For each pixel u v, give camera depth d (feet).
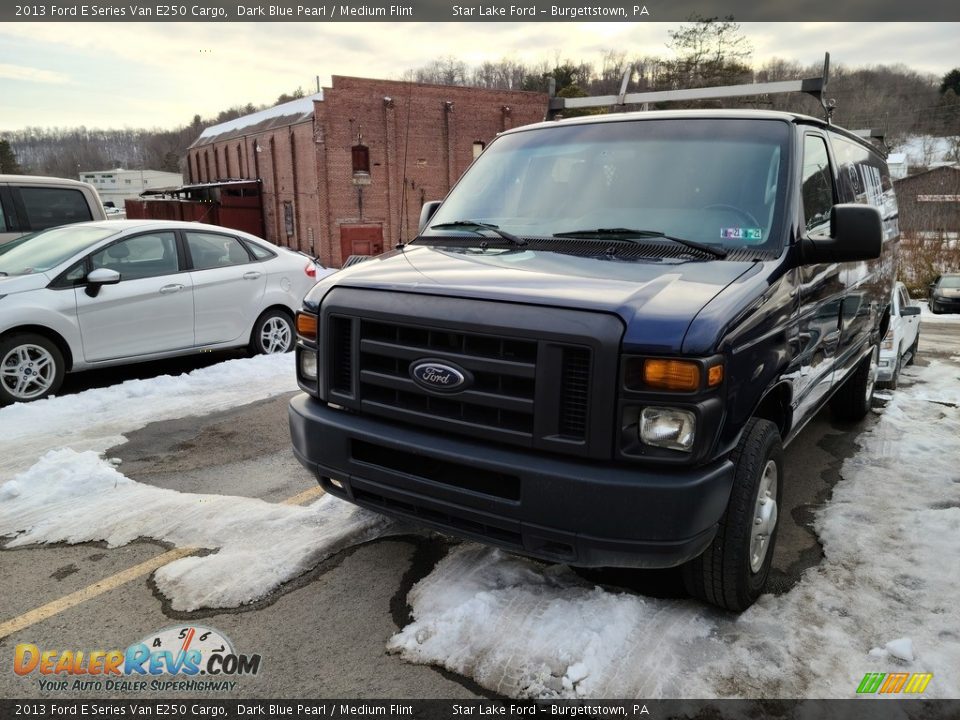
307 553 11.89
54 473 15.20
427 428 9.36
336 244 113.80
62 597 10.72
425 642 9.52
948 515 13.34
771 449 10.04
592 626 9.73
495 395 8.69
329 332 10.12
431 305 9.14
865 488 15.10
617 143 12.55
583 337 8.17
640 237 10.84
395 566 11.55
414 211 119.14
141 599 10.67
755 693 8.57
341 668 9.09
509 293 8.85
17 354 20.83
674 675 8.85
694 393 8.04
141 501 14.11
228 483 15.24
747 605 10.25
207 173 162.09
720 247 10.52
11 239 29.86
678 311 8.36
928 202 131.13
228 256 25.94
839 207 10.45
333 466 10.14
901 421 20.61
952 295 85.92
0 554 12.02
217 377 24.11
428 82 116.47
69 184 31.73
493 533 9.13
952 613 10.21
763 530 10.35
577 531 8.36
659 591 10.78
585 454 8.34
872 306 17.62
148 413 20.40
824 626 9.93
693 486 8.17
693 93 16.29
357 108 111.96
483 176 13.56
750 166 11.38
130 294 22.77
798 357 11.12
